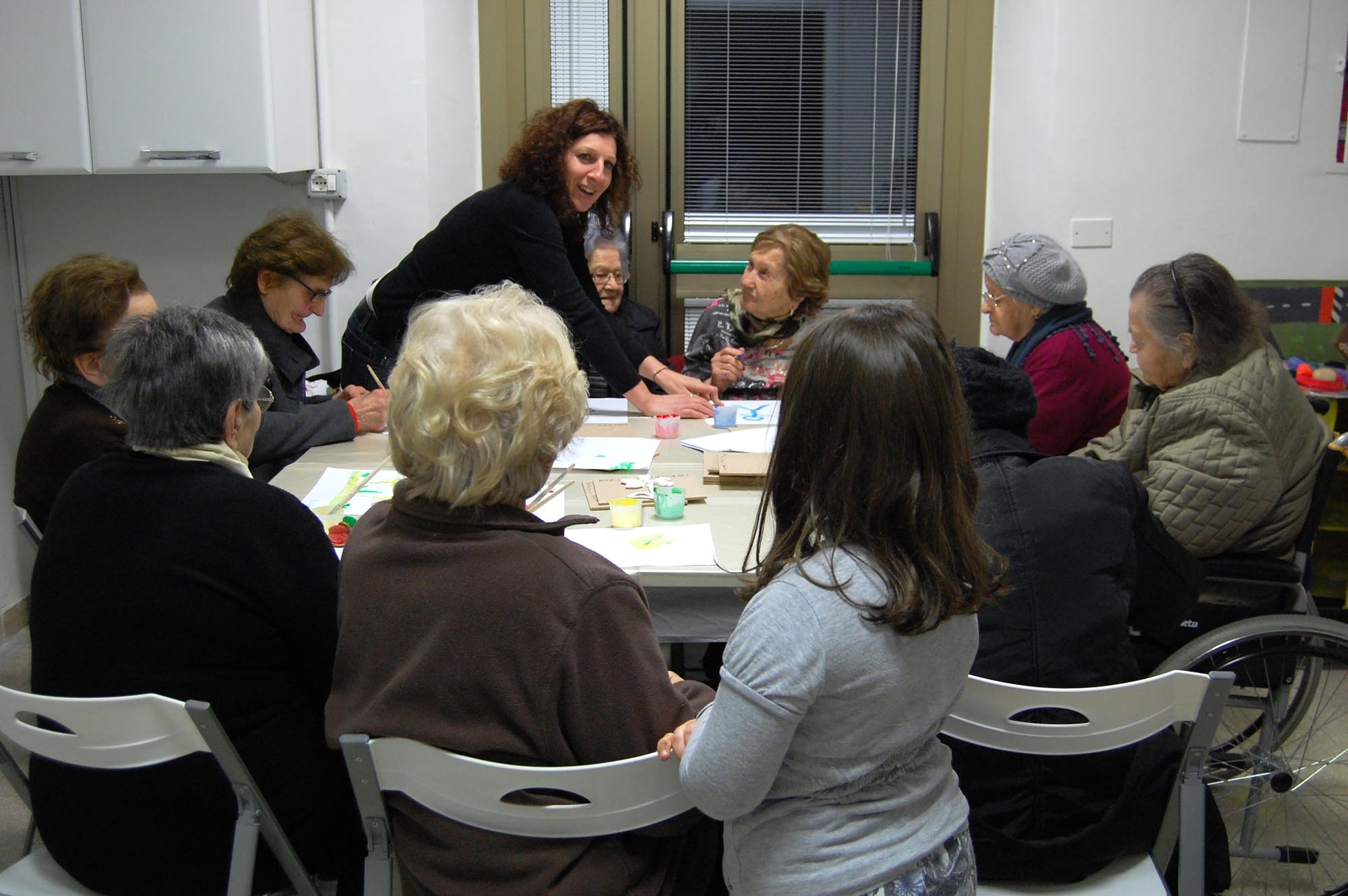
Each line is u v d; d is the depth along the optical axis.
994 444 1.47
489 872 1.11
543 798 1.10
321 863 1.36
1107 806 1.37
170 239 3.39
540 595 1.05
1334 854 2.13
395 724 1.06
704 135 3.79
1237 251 3.57
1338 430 3.18
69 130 2.92
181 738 1.17
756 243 3.10
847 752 1.01
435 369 1.07
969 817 1.35
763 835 1.04
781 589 0.98
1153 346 2.09
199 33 2.89
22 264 3.37
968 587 1.00
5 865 2.12
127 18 2.88
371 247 3.39
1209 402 1.99
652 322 3.49
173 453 1.29
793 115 3.78
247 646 1.26
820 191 3.84
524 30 3.68
